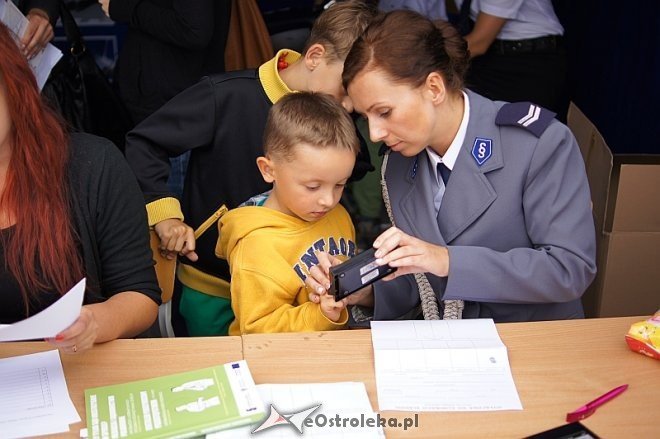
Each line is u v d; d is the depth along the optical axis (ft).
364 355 5.88
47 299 6.23
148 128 8.00
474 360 5.78
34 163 5.94
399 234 6.07
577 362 5.82
